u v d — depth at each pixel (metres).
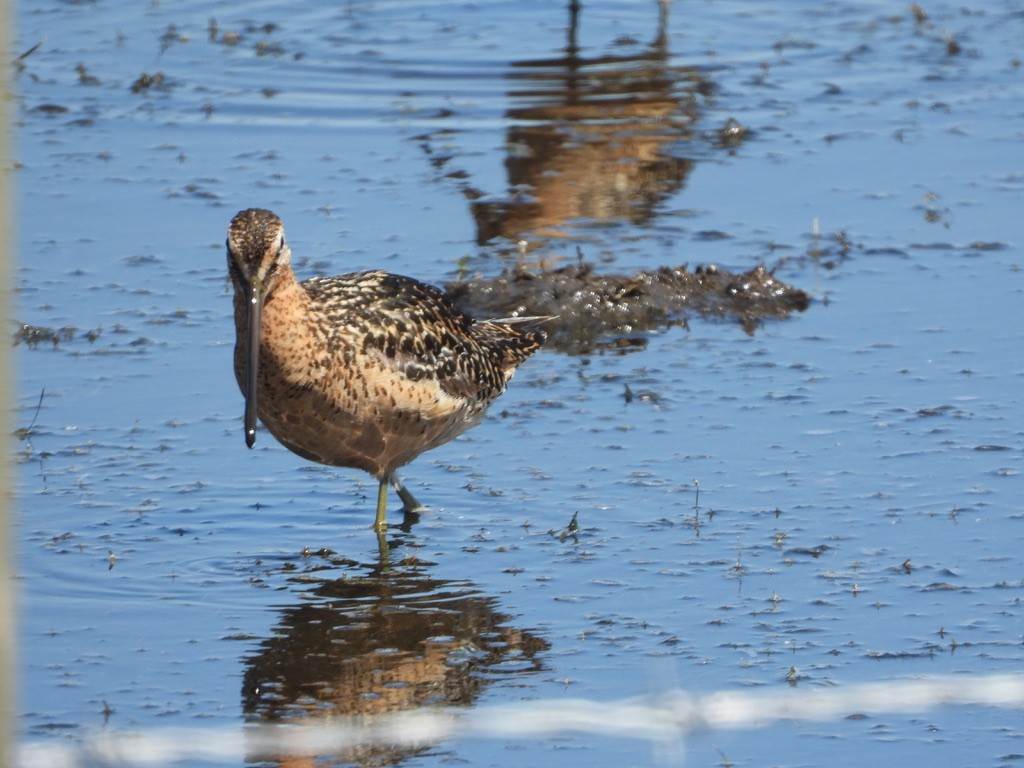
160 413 12.27
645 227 16.34
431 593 9.72
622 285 14.54
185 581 9.88
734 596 9.54
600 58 21.91
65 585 9.77
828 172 17.62
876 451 11.48
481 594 9.68
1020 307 14.10
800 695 8.34
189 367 13.05
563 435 11.99
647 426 12.09
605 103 20.06
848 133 18.81
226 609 9.51
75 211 16.30
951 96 20.02
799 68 21.41
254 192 16.94
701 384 12.88
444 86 20.62
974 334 13.58
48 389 12.56
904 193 16.92
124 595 9.66
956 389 12.52
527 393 12.85
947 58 21.64
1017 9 24.02
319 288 10.33
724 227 16.31
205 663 8.82
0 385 3.55
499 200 16.95
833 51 22.12
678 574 9.84
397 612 9.45
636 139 18.83
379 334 10.23
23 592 9.64
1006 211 16.31
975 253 15.34
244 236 9.73
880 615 9.24
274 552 10.34
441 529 10.66
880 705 8.25
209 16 23.56
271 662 8.84
